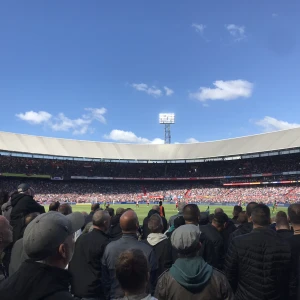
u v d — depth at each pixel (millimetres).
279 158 92188
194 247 4098
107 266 5652
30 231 2869
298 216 5535
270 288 4789
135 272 3113
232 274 5137
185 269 3955
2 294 2582
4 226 4266
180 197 93188
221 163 103250
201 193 95250
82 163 103125
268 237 4992
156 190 102562
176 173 106562
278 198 76625
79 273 6148
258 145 90062
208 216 10570
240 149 93500
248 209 7898
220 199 85750
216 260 6234
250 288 4871
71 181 100875
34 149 90500
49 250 2834
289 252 4922
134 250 3303
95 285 6109
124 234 5980
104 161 100500
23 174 87750
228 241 8023
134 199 90938
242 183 93938
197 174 104125
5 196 9938
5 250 6633
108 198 91188
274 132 91625
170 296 3943
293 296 5051
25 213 7156
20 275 2709
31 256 2836
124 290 3191
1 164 88375
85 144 103938
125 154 105062
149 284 5617
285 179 86438
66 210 9195
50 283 2650
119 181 106312
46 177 91938
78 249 6270
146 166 108062
